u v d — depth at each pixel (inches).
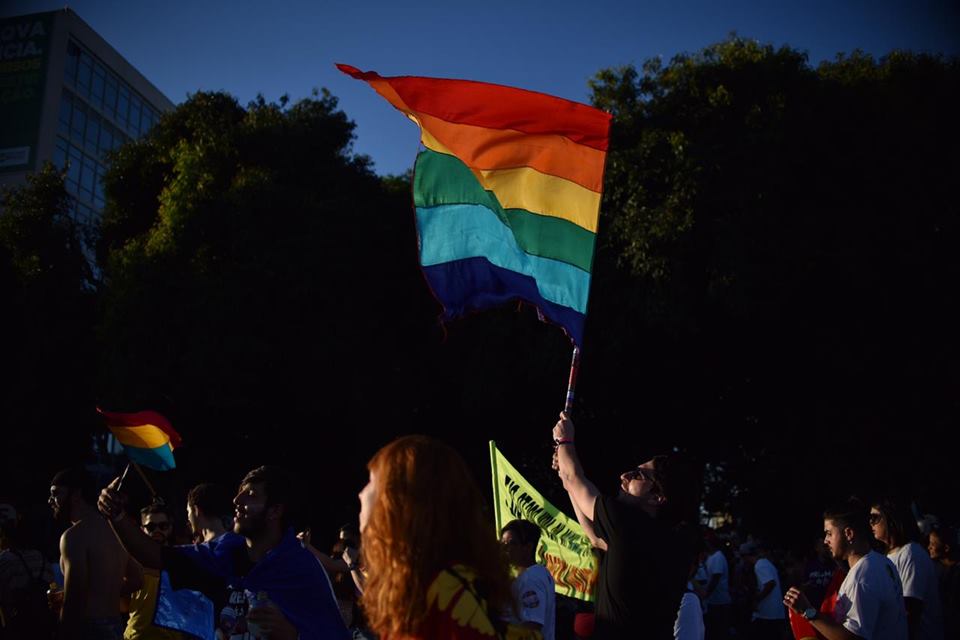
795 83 746.2
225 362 711.7
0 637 219.5
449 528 91.7
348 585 280.1
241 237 747.4
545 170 187.0
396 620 88.2
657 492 142.0
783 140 673.0
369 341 761.6
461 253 183.0
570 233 184.2
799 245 645.3
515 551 206.2
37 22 1785.2
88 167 1871.3
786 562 617.9
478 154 187.2
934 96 746.2
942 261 677.9
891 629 186.2
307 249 733.3
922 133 695.7
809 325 692.7
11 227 886.4
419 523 90.5
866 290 674.8
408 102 186.7
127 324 737.6
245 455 837.2
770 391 759.1
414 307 792.3
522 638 93.1
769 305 661.9
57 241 890.7
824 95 711.7
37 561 237.9
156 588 211.5
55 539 270.7
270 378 767.1
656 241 664.4
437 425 871.7
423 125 187.2
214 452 797.2
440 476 93.0
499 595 93.7
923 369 686.5
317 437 851.4
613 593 127.3
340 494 875.4
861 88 737.6
